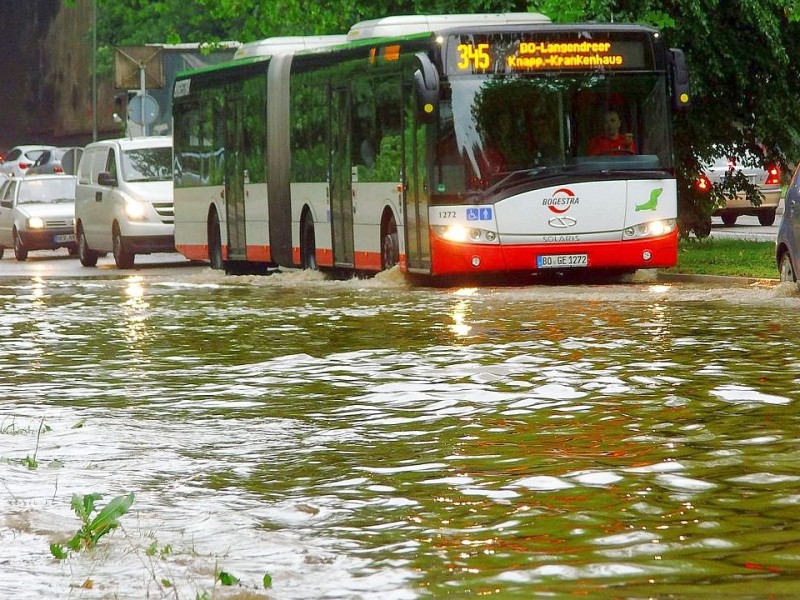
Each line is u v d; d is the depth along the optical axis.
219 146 45.16
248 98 42.97
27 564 8.83
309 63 39.53
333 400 15.84
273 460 12.45
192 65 76.25
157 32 102.00
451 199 32.25
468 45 32.38
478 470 11.80
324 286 34.34
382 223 35.34
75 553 9.12
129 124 57.94
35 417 14.99
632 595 8.00
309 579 8.46
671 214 32.72
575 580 8.34
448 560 8.89
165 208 49.25
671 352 19.20
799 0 40.25
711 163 44.12
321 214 39.00
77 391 17.02
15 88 129.75
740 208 56.62
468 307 26.88
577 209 32.34
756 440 12.76
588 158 32.50
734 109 43.34
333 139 38.00
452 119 32.31
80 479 11.70
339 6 50.09
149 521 10.12
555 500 10.57
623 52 32.75
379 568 8.71
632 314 24.61
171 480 11.63
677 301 26.91
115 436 13.73
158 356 20.48
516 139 32.34
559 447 12.70
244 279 39.06
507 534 9.55
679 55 32.94
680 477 11.25
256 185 42.56
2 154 131.75
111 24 109.12
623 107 32.72
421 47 33.06
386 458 12.45
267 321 25.38
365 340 21.77
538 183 32.25
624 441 12.89
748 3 40.31
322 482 11.47
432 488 11.14
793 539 9.26
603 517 9.98
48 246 57.00
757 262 36.12
